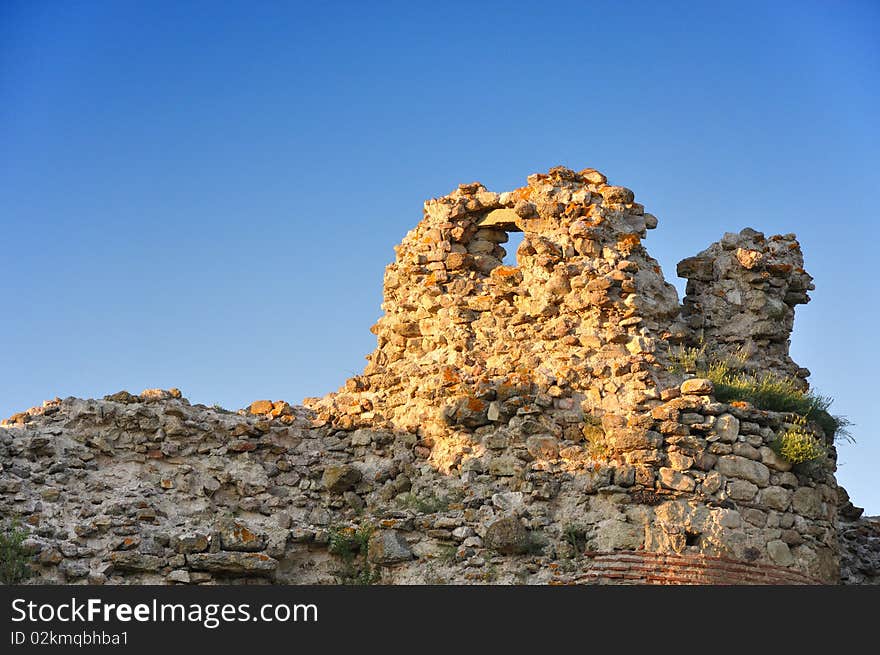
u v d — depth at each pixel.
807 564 23.75
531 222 26.52
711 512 23.25
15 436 24.95
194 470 25.44
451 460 25.14
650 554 22.92
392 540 24.06
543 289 25.83
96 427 25.52
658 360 25.05
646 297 25.62
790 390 25.70
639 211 26.41
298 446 26.25
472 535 23.86
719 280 27.12
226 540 23.58
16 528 23.38
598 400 24.62
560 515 23.72
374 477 25.64
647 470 23.48
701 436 23.84
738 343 26.81
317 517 25.12
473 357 26.06
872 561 27.20
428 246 27.28
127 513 24.03
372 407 26.59
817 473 24.44
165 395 26.17
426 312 26.94
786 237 27.45
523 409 24.81
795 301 27.45
